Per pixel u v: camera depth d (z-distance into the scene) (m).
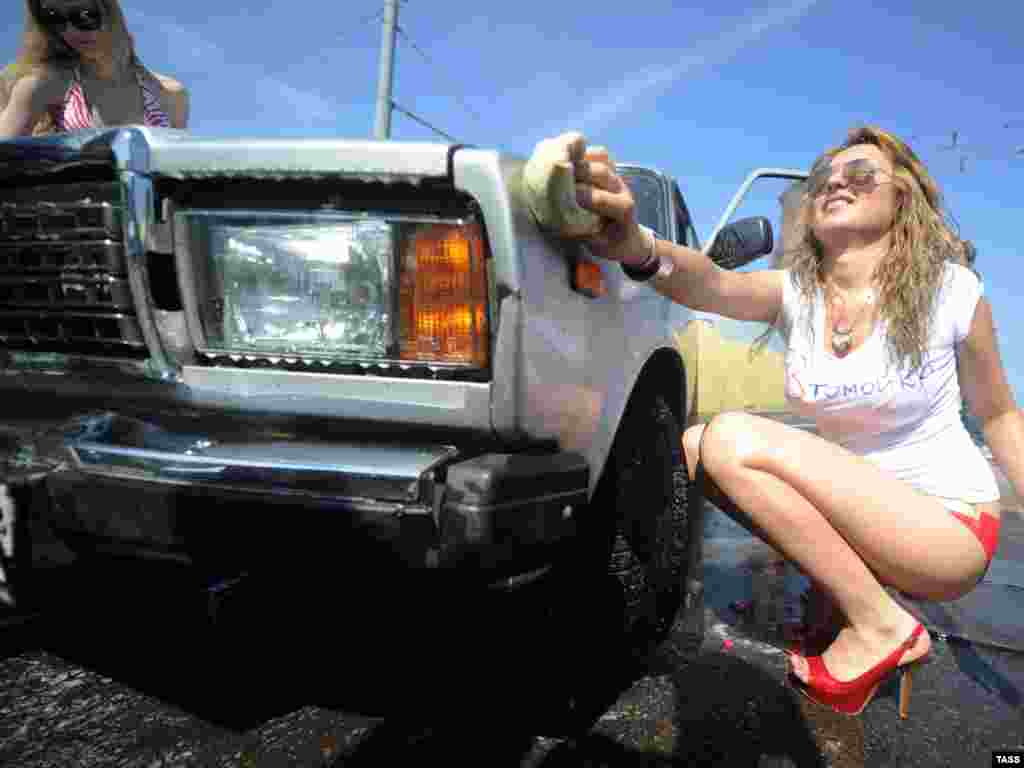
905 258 1.30
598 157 1.11
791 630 1.90
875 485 1.19
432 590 1.41
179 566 1.13
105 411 1.32
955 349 1.34
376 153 1.04
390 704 1.42
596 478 1.30
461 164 1.02
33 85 2.17
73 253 1.23
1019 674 1.72
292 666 1.57
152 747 1.25
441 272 1.07
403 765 1.23
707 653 1.74
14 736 1.27
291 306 1.15
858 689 1.23
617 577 1.50
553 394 1.12
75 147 1.19
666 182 2.46
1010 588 2.41
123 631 1.72
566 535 1.14
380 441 1.15
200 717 1.36
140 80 2.39
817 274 1.46
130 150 1.14
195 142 1.12
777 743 1.35
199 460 1.06
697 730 1.38
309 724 1.35
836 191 1.35
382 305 1.10
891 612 1.21
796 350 1.50
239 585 1.14
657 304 1.67
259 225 1.15
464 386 1.06
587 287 1.20
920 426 1.36
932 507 1.20
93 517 1.14
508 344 1.04
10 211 1.29
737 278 1.51
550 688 1.46
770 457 1.22
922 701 1.56
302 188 1.12
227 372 1.17
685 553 1.83
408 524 0.99
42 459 1.18
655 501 1.65
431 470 1.00
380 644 1.66
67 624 1.73
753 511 1.25
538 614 1.46
